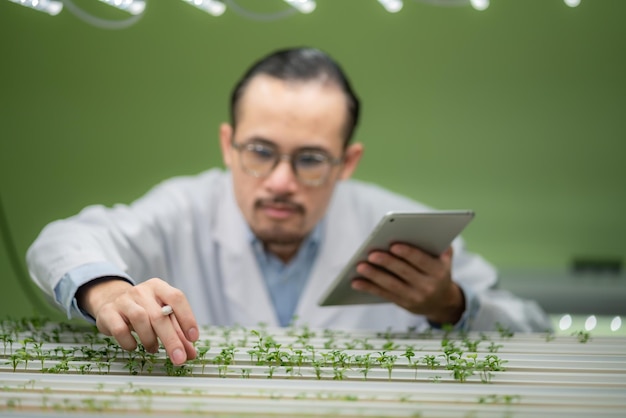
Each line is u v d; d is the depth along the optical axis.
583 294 4.95
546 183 5.38
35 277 2.42
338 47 5.49
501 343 2.13
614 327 4.90
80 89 5.59
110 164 5.61
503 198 5.41
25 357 1.74
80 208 5.62
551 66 5.34
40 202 5.64
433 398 1.45
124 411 1.33
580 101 5.33
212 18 5.51
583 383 1.62
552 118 5.36
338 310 3.44
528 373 1.68
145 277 3.37
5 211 5.63
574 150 5.35
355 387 1.52
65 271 2.13
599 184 5.34
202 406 1.36
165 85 5.56
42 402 1.38
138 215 3.41
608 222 5.36
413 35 5.42
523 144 5.39
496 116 5.39
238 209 3.55
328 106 3.06
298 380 1.59
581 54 5.31
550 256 5.41
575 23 5.30
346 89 3.17
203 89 5.54
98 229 2.81
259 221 3.18
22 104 5.62
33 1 3.28
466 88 5.41
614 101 5.31
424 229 2.28
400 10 5.42
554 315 4.96
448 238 2.36
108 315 1.80
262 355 1.81
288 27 5.50
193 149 5.58
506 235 5.42
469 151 5.43
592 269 5.33
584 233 5.37
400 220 2.19
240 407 1.36
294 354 1.87
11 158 5.64
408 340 2.18
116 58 5.57
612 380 1.64
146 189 5.61
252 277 3.45
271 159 3.07
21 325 2.30
